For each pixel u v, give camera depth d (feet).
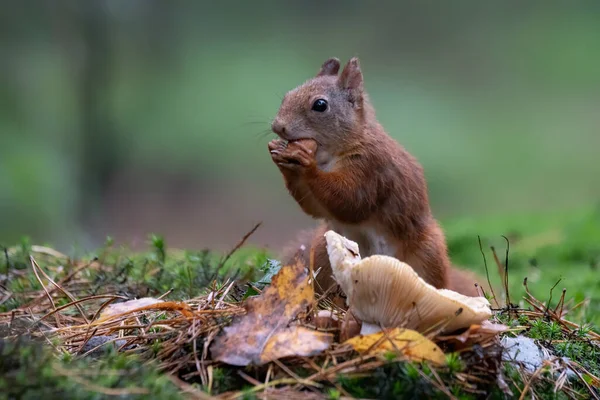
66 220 65.10
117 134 87.86
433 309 16.03
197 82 107.24
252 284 20.97
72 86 85.61
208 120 98.89
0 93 85.92
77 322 21.07
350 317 17.35
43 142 79.30
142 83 105.81
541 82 105.70
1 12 89.30
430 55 115.75
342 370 15.70
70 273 27.22
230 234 75.31
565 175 84.79
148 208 82.99
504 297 26.18
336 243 16.78
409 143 92.89
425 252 25.62
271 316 16.84
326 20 122.52
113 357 16.30
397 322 16.28
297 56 115.03
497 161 88.74
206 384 15.80
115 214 80.89
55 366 15.20
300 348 16.01
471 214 79.61
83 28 84.53
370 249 26.16
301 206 25.66
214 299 19.54
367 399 15.29
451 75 110.52
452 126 97.14
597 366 19.15
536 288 31.01
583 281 31.68
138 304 20.18
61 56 90.38
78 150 83.41
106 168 85.20
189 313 18.19
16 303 23.16
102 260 28.25
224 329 16.63
